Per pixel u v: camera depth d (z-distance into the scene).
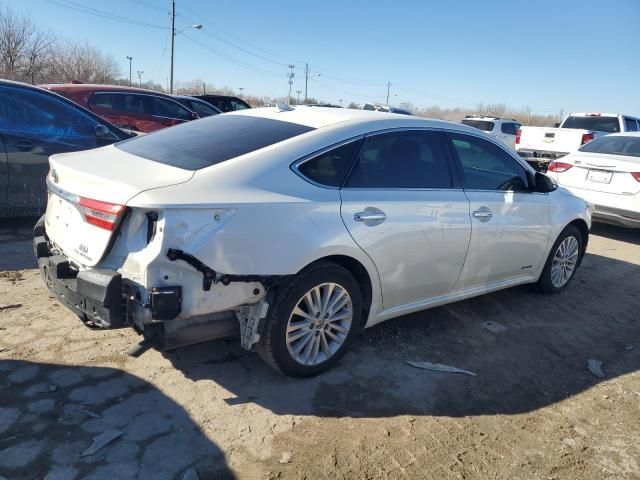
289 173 3.13
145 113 11.05
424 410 3.19
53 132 5.79
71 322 3.82
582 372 3.85
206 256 2.72
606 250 7.46
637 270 6.55
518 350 4.10
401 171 3.70
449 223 3.86
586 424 3.21
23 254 5.20
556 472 2.77
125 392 3.06
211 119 4.02
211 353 3.58
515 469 2.76
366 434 2.91
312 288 3.20
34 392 2.98
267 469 2.58
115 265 2.79
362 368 3.60
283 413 3.02
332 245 3.17
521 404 3.36
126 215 2.72
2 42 35.12
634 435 3.14
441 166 3.97
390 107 21.98
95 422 2.79
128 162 3.21
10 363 3.24
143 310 2.70
